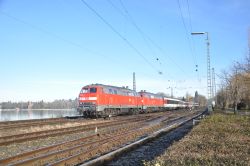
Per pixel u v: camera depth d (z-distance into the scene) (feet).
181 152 46.96
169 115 203.31
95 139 73.10
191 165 37.93
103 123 116.16
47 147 54.44
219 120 113.60
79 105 142.51
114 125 112.68
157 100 246.88
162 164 38.19
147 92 225.97
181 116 190.39
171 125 116.26
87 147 60.64
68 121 119.14
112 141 68.18
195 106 502.79
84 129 90.89
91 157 52.42
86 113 142.10
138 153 56.65
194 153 46.06
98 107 140.15
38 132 79.82
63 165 44.27
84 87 143.33
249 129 80.84
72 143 63.93
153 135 81.05
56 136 75.82
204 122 106.11
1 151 53.88
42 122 110.42
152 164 39.06
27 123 105.40
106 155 50.60
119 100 163.94
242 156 44.06
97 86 141.28
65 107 447.83
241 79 151.84
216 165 38.65
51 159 47.73
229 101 273.13
